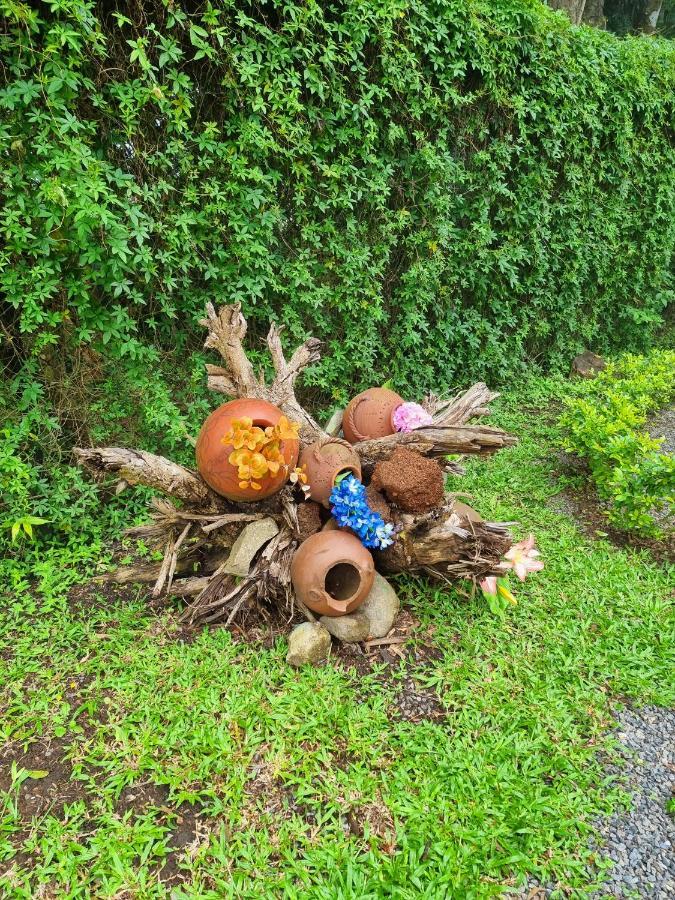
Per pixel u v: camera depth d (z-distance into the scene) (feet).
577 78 18.35
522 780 7.14
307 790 6.91
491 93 16.15
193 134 11.71
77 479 11.23
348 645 9.10
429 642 9.31
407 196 15.49
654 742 7.93
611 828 6.81
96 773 7.20
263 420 9.04
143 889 5.94
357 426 11.44
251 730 7.62
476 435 9.58
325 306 14.96
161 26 10.61
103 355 11.64
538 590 10.56
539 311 21.22
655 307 25.86
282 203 13.48
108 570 10.83
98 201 10.58
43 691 8.26
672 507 12.22
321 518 10.12
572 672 8.84
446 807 6.77
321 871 6.22
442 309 17.67
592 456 13.62
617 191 21.57
